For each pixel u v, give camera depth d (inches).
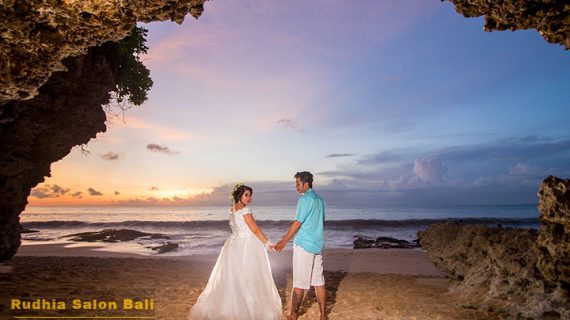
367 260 591.8
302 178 234.4
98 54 386.3
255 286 219.9
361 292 323.3
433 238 386.0
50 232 1382.9
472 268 308.0
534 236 280.7
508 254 270.5
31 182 394.6
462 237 337.1
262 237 227.8
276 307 222.8
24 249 714.2
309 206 226.1
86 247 774.5
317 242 226.5
